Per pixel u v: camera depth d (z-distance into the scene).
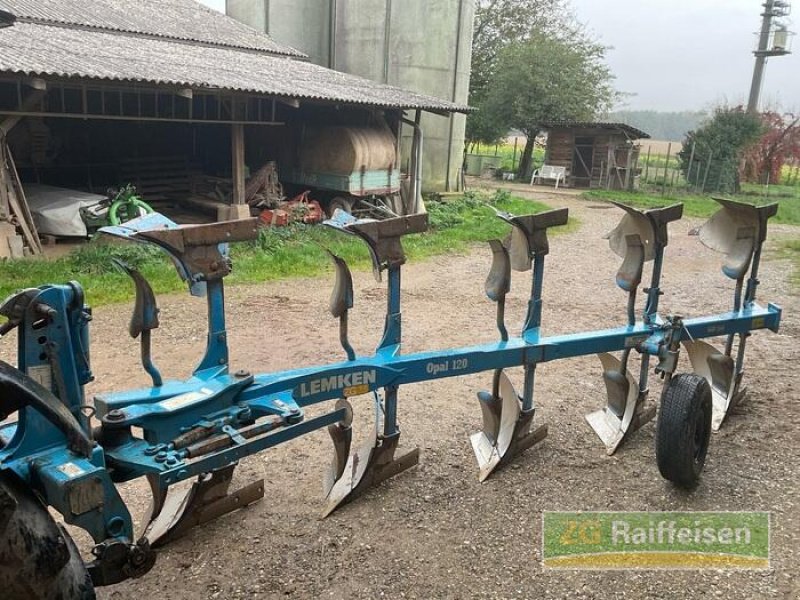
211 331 3.30
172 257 3.13
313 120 15.77
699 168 28.86
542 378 6.11
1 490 2.05
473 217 16.48
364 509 3.98
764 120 30.95
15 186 10.70
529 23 34.56
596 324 8.07
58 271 9.27
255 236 3.33
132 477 2.80
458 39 19.61
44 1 16.48
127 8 18.61
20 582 2.10
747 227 5.00
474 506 4.05
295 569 3.44
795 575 3.47
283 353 6.66
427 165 19.95
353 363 3.76
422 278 10.30
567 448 4.80
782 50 35.59
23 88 11.14
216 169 17.98
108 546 2.50
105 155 16.72
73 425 2.39
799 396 5.84
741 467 4.58
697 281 10.67
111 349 6.64
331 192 15.73
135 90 11.34
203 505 3.73
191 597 3.22
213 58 15.23
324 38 21.75
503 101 30.56
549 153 29.91
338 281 3.71
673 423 4.04
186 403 3.04
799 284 10.50
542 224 4.30
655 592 3.33
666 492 4.25
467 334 7.50
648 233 4.67
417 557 3.57
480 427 5.06
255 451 3.13
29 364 2.66
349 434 3.98
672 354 4.41
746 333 5.24
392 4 19.05
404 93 16.23
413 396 5.59
